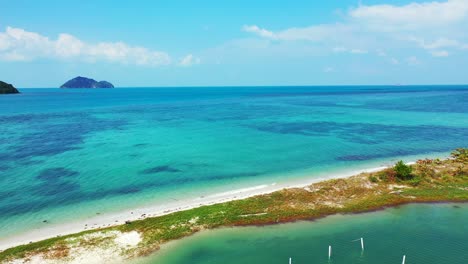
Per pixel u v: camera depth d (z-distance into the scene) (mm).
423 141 61500
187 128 78250
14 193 35844
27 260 23312
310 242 26203
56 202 33594
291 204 32250
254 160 48719
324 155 51469
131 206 32625
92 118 98625
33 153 53000
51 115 106688
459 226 28391
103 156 51094
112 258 23969
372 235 27125
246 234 27391
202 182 39406
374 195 34219
